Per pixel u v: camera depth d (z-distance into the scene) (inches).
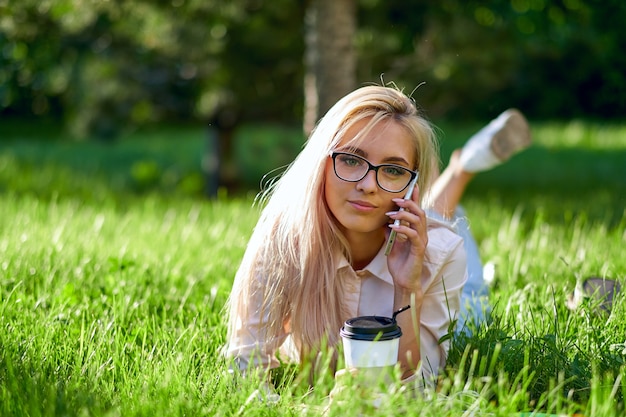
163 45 351.6
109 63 374.3
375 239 110.7
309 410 91.0
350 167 104.2
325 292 111.3
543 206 327.6
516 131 181.0
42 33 335.0
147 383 99.6
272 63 360.2
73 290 140.2
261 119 416.2
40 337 114.1
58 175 450.0
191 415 91.1
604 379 103.0
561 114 793.6
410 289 105.8
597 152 596.4
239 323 111.2
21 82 375.9
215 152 430.9
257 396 95.3
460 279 113.0
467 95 386.6
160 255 180.1
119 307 131.4
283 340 113.2
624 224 215.2
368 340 93.3
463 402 91.9
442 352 112.1
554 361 106.4
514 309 132.4
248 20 334.3
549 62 724.0
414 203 104.1
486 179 471.5
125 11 323.0
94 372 103.9
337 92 291.6
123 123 399.5
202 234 214.1
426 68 352.8
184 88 398.9
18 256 163.5
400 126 104.9
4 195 355.6
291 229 109.2
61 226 204.7
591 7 317.4
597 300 128.3
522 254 182.2
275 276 110.3
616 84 459.2
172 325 125.8
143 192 443.8
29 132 776.3
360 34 335.3
